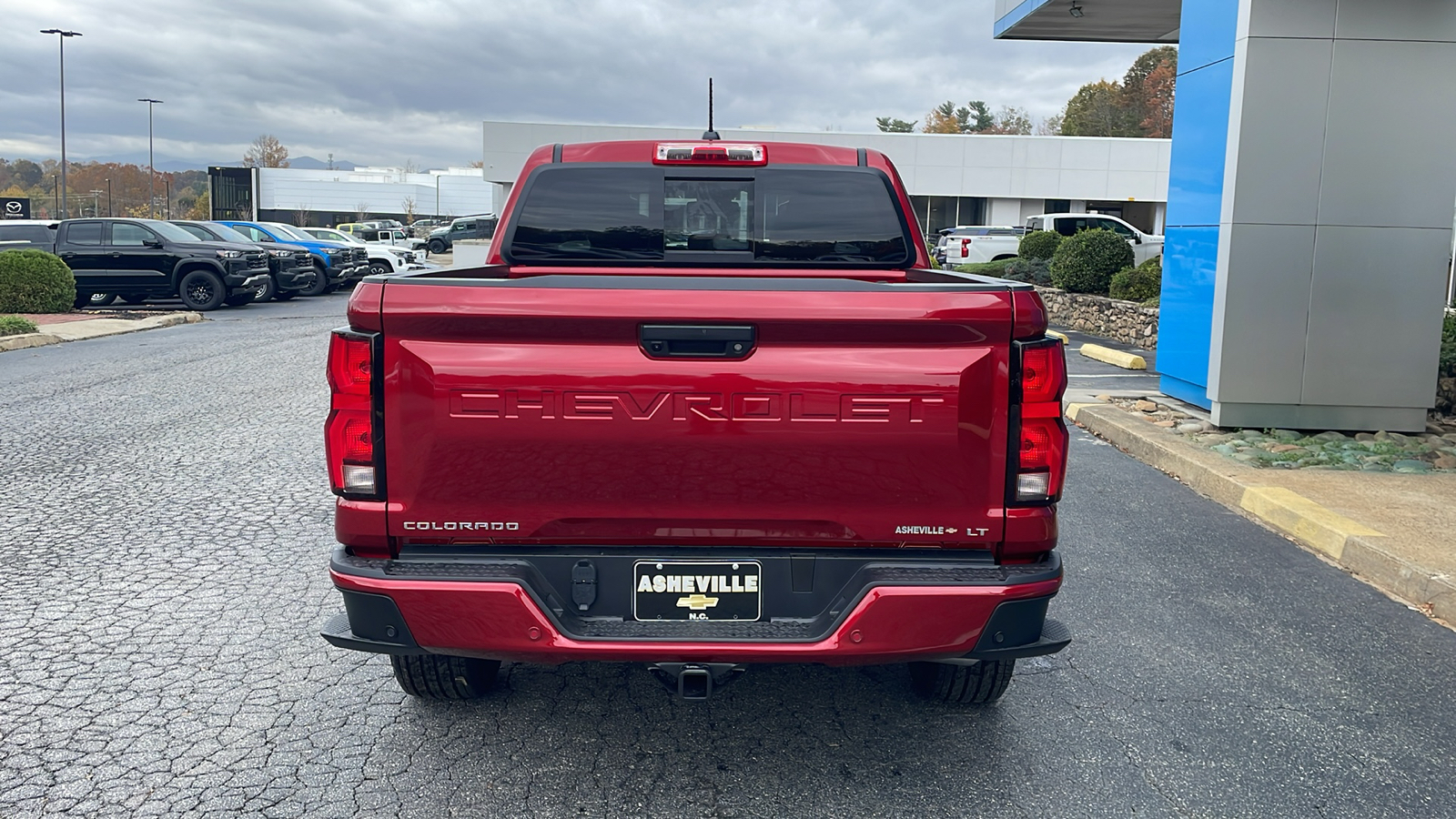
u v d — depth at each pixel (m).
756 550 2.95
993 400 2.85
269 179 88.81
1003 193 49.25
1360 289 8.59
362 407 2.86
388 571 2.89
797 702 3.95
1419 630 4.77
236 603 4.91
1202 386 9.42
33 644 4.39
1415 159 8.45
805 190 4.38
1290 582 5.40
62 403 10.26
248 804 3.15
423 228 65.75
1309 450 7.94
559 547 2.96
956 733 3.70
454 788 3.27
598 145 4.38
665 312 2.77
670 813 3.14
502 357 2.81
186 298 21.56
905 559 2.96
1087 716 3.84
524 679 4.12
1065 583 5.32
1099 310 17.75
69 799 3.18
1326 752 3.60
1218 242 8.84
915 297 2.80
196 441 8.52
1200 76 9.48
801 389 2.81
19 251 19.89
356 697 3.93
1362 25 8.31
